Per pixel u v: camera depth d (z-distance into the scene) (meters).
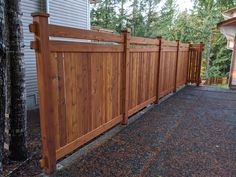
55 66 1.96
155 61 4.37
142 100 4.05
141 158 2.37
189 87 6.82
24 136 2.26
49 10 4.64
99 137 2.94
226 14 10.00
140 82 3.84
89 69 2.46
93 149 2.58
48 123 1.95
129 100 3.51
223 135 3.02
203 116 3.89
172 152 2.51
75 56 2.21
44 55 1.80
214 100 5.11
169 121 3.61
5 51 1.20
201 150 2.56
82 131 2.50
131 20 17.39
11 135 2.20
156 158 2.37
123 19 17.12
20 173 2.07
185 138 2.91
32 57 4.55
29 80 4.55
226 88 6.70
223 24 6.62
